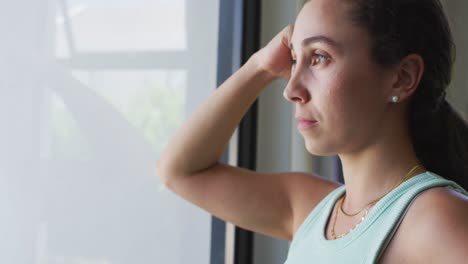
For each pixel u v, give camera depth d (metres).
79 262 1.34
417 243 0.78
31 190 1.28
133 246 1.42
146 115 1.43
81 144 1.34
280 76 1.16
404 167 0.88
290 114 1.64
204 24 1.52
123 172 1.40
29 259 1.28
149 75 1.43
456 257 0.74
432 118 0.90
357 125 0.86
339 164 1.49
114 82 1.38
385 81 0.86
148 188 1.44
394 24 0.85
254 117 1.63
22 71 1.25
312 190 1.11
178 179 1.19
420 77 0.87
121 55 1.38
